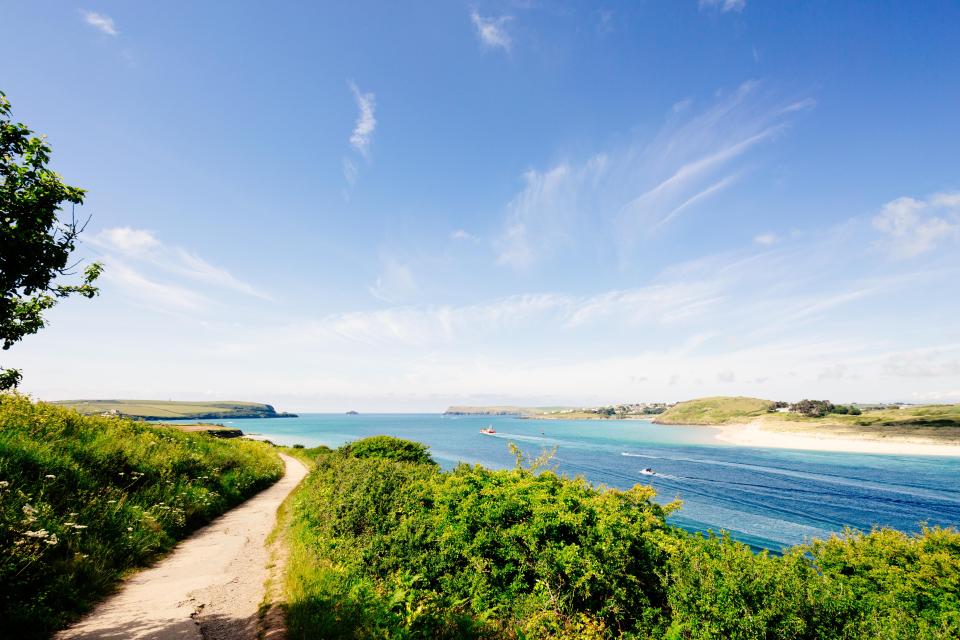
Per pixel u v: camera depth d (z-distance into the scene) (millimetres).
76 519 8602
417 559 7367
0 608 5438
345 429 179750
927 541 6574
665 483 50281
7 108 5402
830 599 4770
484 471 9625
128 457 12969
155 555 9492
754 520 32594
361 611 5809
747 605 4824
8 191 5359
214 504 15180
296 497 17844
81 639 5418
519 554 6652
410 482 10891
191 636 5641
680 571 5730
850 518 34156
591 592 5980
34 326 6168
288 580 7602
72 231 6082
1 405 11711
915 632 4609
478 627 5559
